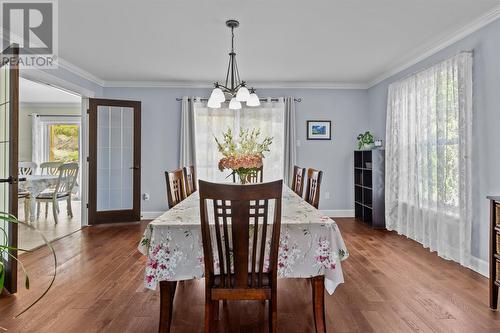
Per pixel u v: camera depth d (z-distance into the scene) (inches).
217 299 57.9
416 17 104.0
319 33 116.9
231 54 108.8
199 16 102.6
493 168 100.4
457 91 111.7
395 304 82.3
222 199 54.0
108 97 190.1
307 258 61.7
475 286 93.3
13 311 77.9
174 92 192.4
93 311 78.6
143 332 69.4
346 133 196.5
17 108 86.1
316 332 64.6
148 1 92.8
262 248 56.5
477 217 107.0
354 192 196.5
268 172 190.2
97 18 104.2
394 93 157.5
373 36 120.1
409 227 144.8
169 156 193.2
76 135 286.4
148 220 189.6
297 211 73.0
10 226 85.8
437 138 121.0
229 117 190.5
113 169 182.5
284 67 159.8
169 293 64.5
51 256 121.0
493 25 100.3
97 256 121.3
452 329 70.2
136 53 138.4
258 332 70.3
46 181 176.4
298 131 195.3
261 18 104.3
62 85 152.0
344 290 90.9
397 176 156.5
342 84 194.5
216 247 62.7
